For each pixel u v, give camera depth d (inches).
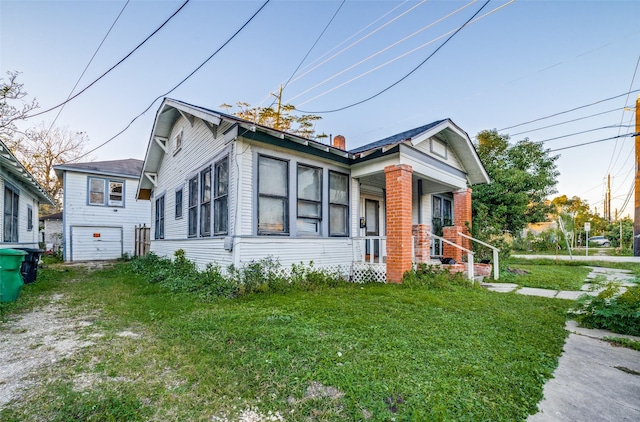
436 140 343.6
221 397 87.0
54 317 173.3
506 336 135.7
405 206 274.4
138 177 651.5
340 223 309.7
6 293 207.8
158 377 99.0
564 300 218.1
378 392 87.0
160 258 435.2
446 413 77.9
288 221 264.2
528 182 588.7
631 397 90.0
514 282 319.0
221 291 219.0
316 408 81.1
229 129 252.5
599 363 114.2
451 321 156.2
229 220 242.7
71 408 81.1
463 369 101.1
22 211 429.1
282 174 265.4
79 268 444.1
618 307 153.7
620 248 877.2
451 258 346.6
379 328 142.7
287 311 172.6
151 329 147.5
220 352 116.1
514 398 86.4
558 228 847.1
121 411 80.0
